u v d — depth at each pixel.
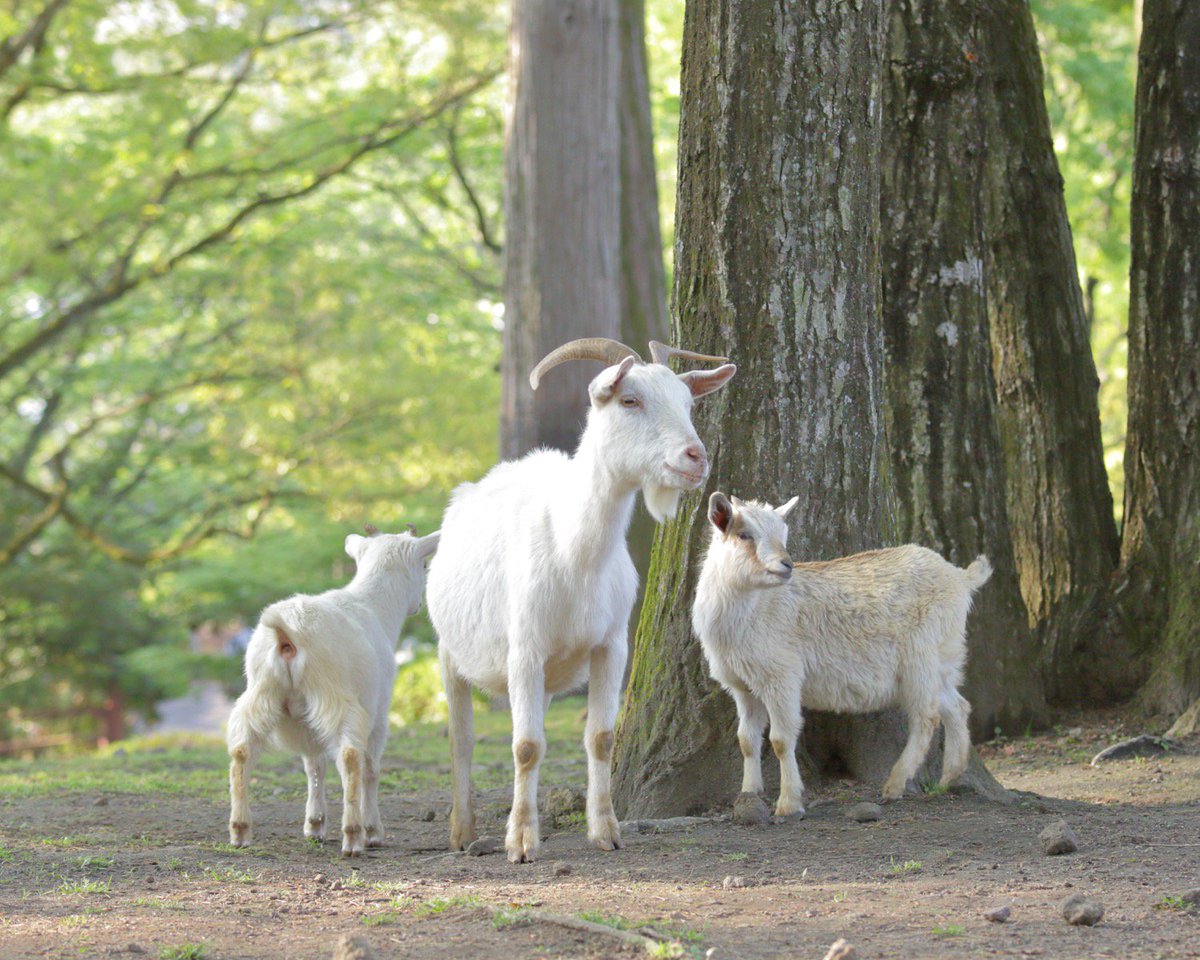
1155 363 8.71
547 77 12.88
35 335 18.25
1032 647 8.44
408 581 6.30
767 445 6.22
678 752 6.23
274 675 5.57
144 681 24.53
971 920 3.89
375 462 18.88
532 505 5.42
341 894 4.60
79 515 21.75
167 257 18.95
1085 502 9.08
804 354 6.20
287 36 17.80
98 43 17.06
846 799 6.11
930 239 8.16
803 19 6.10
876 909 4.08
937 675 6.16
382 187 20.30
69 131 20.16
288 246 18.98
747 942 3.70
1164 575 8.63
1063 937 3.68
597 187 12.94
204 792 8.12
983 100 8.35
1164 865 4.65
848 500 6.29
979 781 6.32
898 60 8.16
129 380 20.17
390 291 19.34
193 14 16.95
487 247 20.64
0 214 16.42
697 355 5.48
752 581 5.73
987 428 8.24
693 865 4.93
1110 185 17.31
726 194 6.17
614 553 5.28
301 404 18.50
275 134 18.36
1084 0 17.22
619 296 13.59
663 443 4.97
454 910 4.16
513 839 5.19
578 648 5.37
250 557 22.73
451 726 5.89
